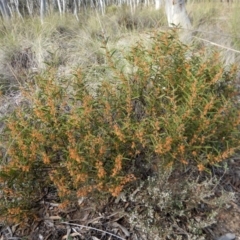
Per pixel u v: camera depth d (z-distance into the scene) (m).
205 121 1.49
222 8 4.36
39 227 1.63
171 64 1.78
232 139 1.62
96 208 1.65
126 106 1.65
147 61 1.79
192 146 1.52
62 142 1.61
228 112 1.68
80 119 1.54
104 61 2.84
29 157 1.54
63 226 1.61
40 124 1.67
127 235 1.54
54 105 1.60
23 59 3.19
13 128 1.57
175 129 1.49
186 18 3.44
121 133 1.47
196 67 1.77
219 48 2.83
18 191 1.61
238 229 1.57
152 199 1.55
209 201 1.57
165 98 1.70
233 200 1.71
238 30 3.16
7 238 1.60
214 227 1.58
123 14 4.64
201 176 1.74
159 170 1.56
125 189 1.61
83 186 1.54
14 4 6.77
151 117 1.61
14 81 2.86
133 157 1.64
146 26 4.22
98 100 1.68
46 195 1.74
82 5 7.58
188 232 1.50
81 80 1.79
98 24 4.14
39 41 3.27
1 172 1.53
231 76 1.84
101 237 1.55
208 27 3.52
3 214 1.54
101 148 1.45
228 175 1.83
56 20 4.59
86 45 3.35
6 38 3.63
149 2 7.37
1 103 2.47
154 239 1.48
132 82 1.76
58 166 1.59
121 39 3.33
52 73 1.96
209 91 1.72
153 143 1.51
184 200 1.55
